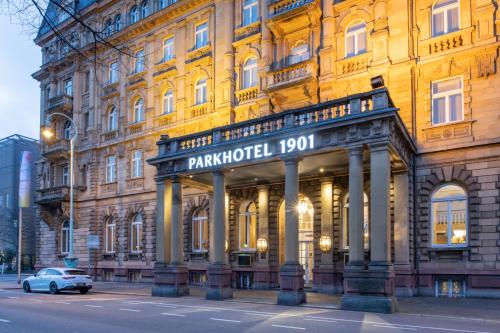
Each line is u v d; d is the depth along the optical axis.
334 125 18.19
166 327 12.83
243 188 27.81
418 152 21.70
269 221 26.31
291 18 25.86
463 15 21.33
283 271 18.94
